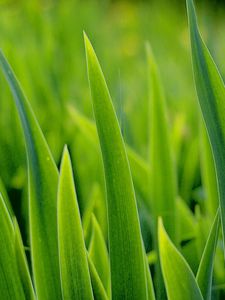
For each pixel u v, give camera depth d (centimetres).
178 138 147
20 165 133
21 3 304
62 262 66
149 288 72
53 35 267
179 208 102
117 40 351
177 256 67
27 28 270
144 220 96
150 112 94
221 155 64
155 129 93
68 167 65
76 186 121
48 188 70
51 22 286
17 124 136
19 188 123
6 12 306
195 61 65
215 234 70
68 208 66
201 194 127
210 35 131
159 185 92
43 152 69
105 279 82
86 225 94
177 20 401
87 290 67
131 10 462
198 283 71
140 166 103
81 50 276
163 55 298
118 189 66
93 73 66
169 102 209
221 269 91
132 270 67
